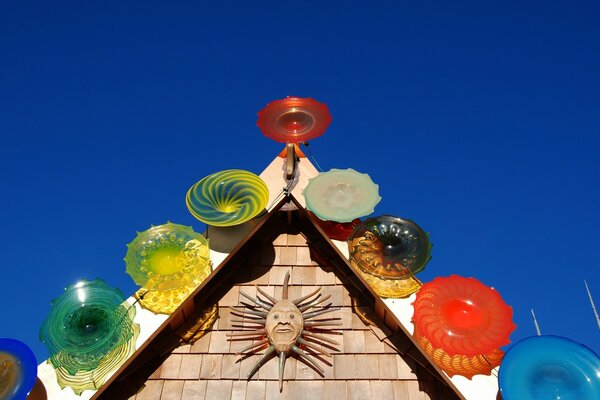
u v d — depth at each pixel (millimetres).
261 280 10750
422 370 9812
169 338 10055
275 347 9805
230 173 11109
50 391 8820
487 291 9516
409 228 10477
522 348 8727
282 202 10922
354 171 11180
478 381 8797
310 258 11000
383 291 9781
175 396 9586
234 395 9570
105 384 8867
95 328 9477
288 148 11234
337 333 10148
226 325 10266
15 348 8766
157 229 10430
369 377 9727
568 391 8430
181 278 9758
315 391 9586
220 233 10484
